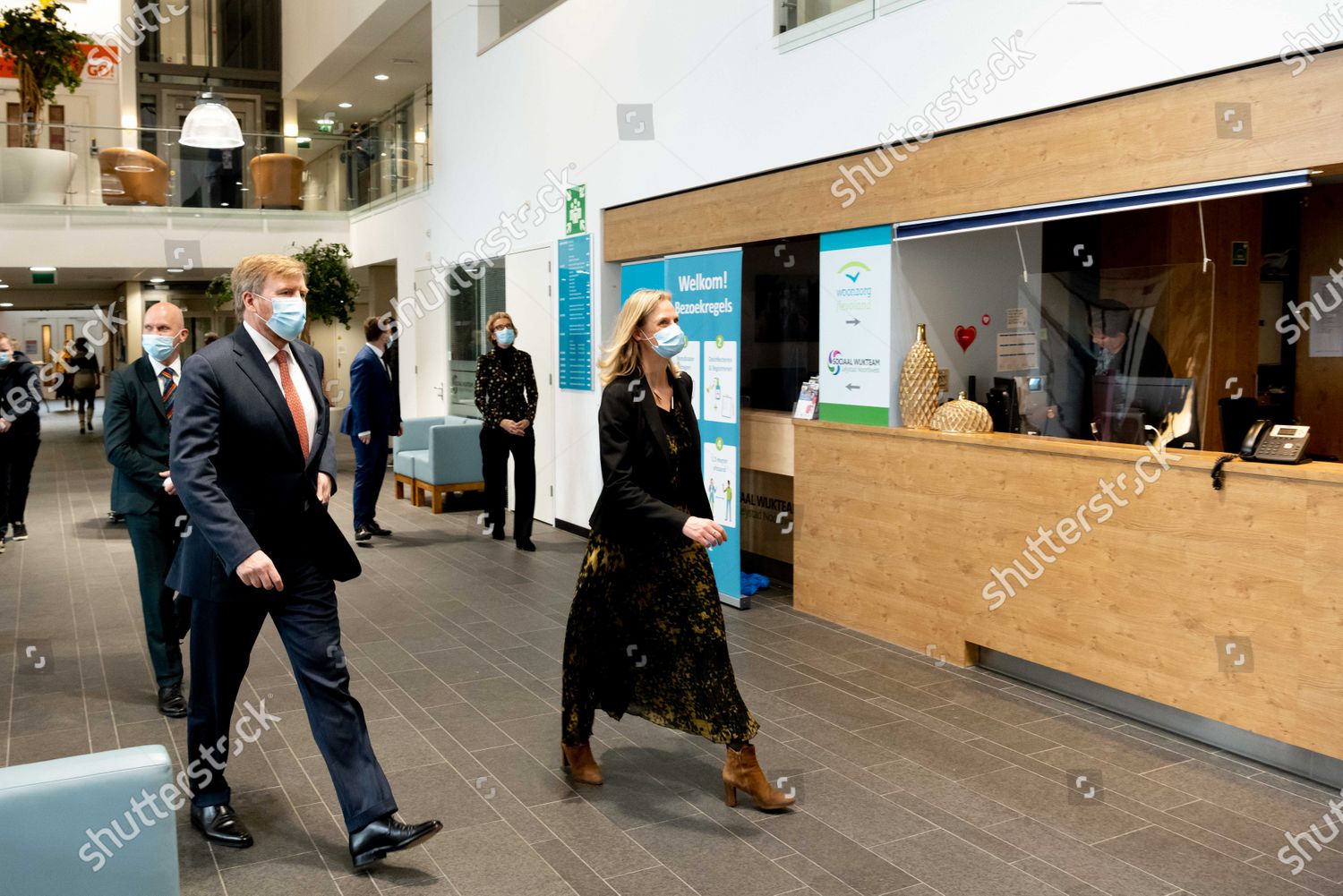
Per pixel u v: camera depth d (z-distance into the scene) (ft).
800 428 20.45
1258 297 19.62
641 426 11.59
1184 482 13.28
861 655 17.65
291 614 10.44
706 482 21.97
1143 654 13.93
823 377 19.94
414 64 52.42
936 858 10.48
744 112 21.18
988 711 14.93
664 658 11.84
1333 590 11.68
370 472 29.01
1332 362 19.43
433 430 33.76
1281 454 12.34
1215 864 10.27
